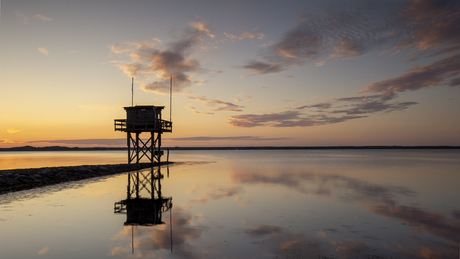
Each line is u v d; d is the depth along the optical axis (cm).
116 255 790
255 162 6166
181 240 918
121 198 1658
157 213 1289
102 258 768
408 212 1327
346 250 838
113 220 1159
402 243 901
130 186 2166
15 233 977
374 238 948
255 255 796
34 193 1792
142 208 1391
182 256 785
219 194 1819
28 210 1319
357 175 3109
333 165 5028
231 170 3781
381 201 1589
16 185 2089
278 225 1101
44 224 1091
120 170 3450
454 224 1126
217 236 961
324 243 896
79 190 1941
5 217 1188
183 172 3431
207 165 4944
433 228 1069
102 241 904
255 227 1071
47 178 2425
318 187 2139
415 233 1006
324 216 1242
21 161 7594
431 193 1880
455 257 789
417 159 7894
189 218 1203
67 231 1005
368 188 2105
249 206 1447
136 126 3803
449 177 2912
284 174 3219
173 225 1094
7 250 822
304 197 1706
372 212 1322
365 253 816
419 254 812
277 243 895
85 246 859
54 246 855
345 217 1228
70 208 1370
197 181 2522
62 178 2539
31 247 847
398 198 1686
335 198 1678
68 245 866
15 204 1450
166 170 3716
